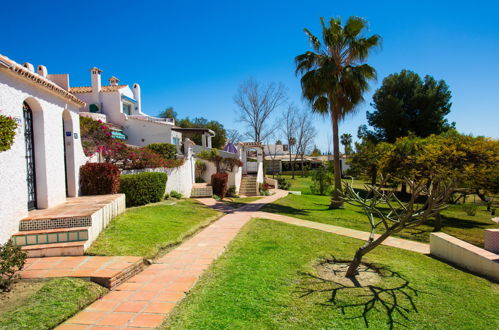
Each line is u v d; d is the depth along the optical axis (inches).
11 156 255.3
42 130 313.7
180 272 237.9
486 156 499.5
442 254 346.0
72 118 395.2
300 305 195.0
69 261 236.1
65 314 167.2
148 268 246.5
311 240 374.6
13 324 152.9
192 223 406.3
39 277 205.9
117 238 293.3
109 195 408.8
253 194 916.6
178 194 625.6
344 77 674.2
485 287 255.4
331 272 264.4
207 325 161.9
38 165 313.3
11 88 259.6
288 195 930.1
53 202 327.3
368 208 262.5
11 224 252.5
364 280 249.6
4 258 191.0
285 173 2183.8
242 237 360.5
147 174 500.7
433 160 516.7
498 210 835.4
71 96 370.9
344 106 697.0
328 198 996.6
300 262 281.7
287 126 1871.3
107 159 527.2
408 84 1274.6
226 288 209.3
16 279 200.7
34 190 309.6
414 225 244.1
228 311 178.2
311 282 236.2
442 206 238.1
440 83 1259.8
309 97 697.0
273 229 419.2
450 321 190.7
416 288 240.5
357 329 172.6
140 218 382.9
